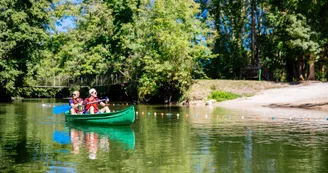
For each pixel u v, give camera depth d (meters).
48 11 37.34
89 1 39.78
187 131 13.27
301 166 7.80
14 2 34.00
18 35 33.38
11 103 35.28
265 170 7.48
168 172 7.34
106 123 15.10
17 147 10.01
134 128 14.27
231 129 13.84
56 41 41.62
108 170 7.50
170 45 33.53
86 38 39.66
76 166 7.81
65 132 13.12
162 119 17.97
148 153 9.20
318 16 38.84
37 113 21.69
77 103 17.00
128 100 40.03
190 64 35.00
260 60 47.03
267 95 32.53
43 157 8.71
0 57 33.09
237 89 34.66
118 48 38.94
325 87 33.31
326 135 12.22
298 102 28.11
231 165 7.91
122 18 39.06
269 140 11.20
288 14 38.62
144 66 35.16
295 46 37.78
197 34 37.03
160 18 34.31
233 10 45.69
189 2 36.91
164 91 34.75
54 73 41.78
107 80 39.00
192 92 33.41
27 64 35.78
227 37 46.50
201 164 8.01
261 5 44.00
